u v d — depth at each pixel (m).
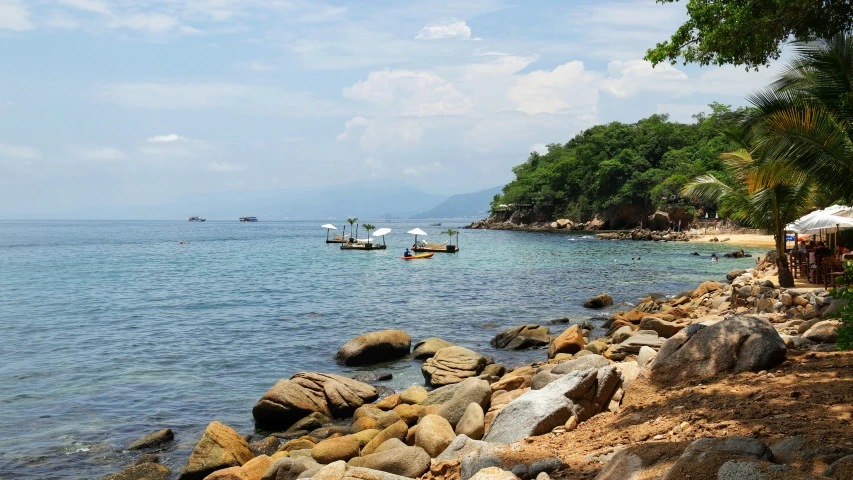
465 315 26.34
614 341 17.89
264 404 12.63
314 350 19.64
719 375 8.21
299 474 8.70
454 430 9.73
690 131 132.25
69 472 10.34
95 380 15.99
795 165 13.24
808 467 4.58
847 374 7.46
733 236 87.50
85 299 32.50
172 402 14.20
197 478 9.82
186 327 23.84
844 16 13.51
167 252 78.62
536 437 7.59
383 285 38.47
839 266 19.98
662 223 103.25
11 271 50.34
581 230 131.38
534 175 163.38
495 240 100.62
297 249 84.06
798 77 14.52
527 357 18.30
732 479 4.06
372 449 9.61
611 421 7.53
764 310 18.77
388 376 16.02
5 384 15.59
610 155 137.62
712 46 13.50
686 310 22.94
